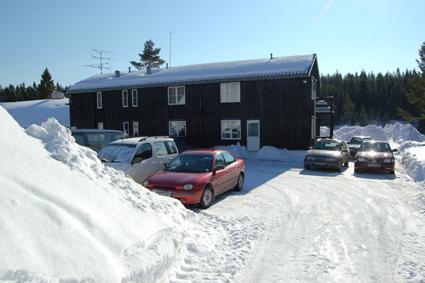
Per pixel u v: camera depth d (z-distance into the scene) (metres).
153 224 6.15
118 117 33.03
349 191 12.14
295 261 5.93
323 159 17.66
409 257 6.09
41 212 4.48
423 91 45.66
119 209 5.91
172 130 30.45
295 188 12.75
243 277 5.33
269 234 7.37
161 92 30.73
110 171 7.43
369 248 6.53
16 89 106.19
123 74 37.16
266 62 28.69
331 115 30.59
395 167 19.50
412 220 8.43
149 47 73.06
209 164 10.57
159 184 9.47
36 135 6.93
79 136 13.95
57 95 62.59
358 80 112.31
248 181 14.38
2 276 3.39
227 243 6.84
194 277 5.23
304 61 26.91
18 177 4.96
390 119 100.62
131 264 4.61
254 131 27.23
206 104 28.83
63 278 3.72
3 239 3.76
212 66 31.22
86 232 4.68
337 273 5.47
